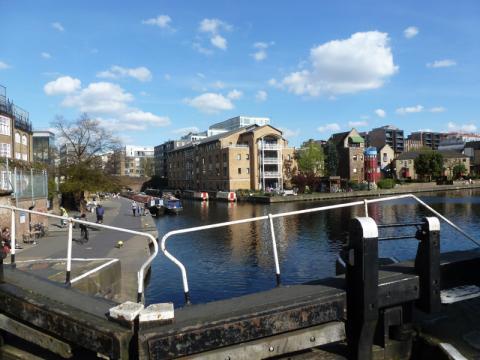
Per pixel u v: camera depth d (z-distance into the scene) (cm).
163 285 1611
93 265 1110
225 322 328
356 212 4116
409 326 402
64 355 381
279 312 343
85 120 5234
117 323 340
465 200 5303
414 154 10181
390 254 1925
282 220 3666
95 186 4453
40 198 2572
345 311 367
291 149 8306
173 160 11362
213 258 2105
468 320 465
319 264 1936
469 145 12912
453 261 466
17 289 432
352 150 8850
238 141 8269
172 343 315
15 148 4338
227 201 6956
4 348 462
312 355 368
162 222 4075
